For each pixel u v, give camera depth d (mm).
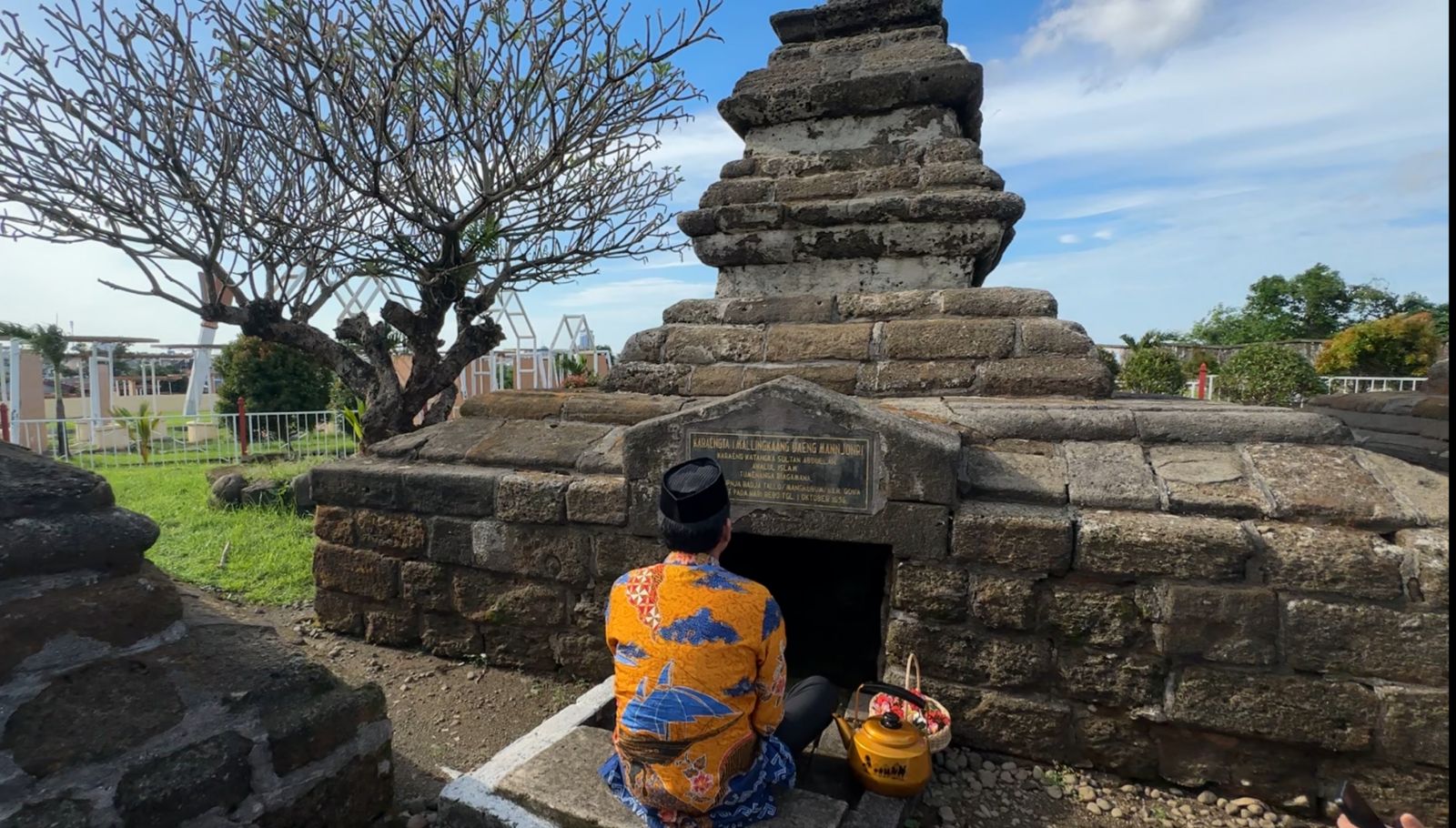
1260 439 3041
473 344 7984
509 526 3711
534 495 3617
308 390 15148
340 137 6453
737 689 2039
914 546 2945
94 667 1861
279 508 7410
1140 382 15445
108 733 1784
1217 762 2680
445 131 6336
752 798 2109
